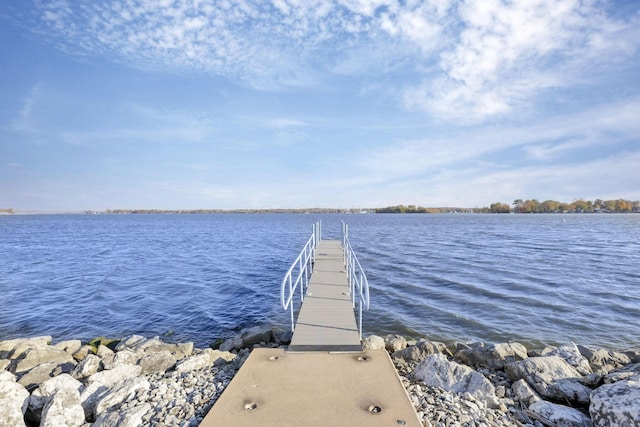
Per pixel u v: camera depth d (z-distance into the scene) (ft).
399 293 42.47
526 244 100.73
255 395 11.84
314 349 15.87
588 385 15.76
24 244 118.11
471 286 45.96
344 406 11.16
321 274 33.14
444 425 11.89
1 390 14.17
